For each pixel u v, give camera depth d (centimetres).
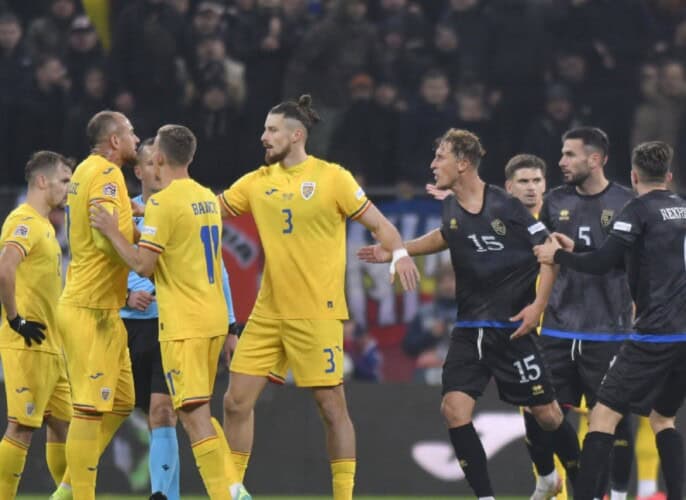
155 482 3042
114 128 2948
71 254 2934
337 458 2958
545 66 4978
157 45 4797
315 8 5250
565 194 3294
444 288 4266
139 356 3167
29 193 3127
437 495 4184
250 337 2958
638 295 2961
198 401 2838
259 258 4191
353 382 4212
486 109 4859
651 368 2939
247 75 4862
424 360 4266
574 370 3284
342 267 2945
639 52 5053
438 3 5316
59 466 3203
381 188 4331
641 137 4925
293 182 2914
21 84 4800
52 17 5150
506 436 4156
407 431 4203
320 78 4838
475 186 3005
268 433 4197
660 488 4103
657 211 2931
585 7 5041
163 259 2853
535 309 2948
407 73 4947
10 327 3058
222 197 2991
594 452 2933
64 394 3180
